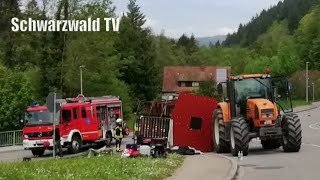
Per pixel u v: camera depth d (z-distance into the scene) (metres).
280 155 22.05
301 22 157.00
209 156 21.44
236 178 15.41
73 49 62.00
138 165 16.59
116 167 15.78
